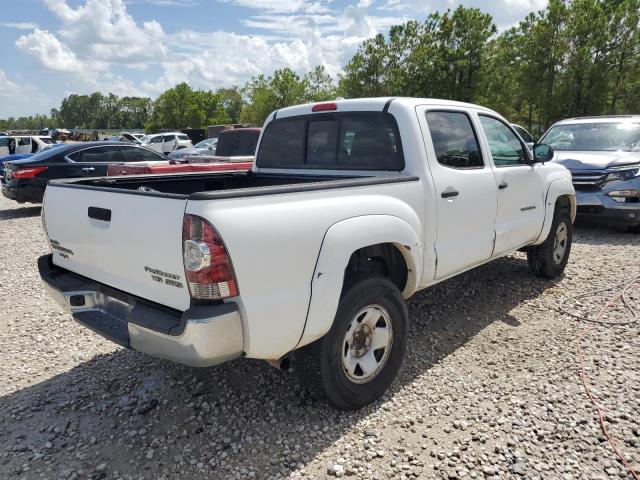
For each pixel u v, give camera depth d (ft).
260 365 12.67
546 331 14.43
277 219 8.69
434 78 102.12
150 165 25.07
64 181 11.86
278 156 15.25
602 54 86.48
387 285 10.72
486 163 14.40
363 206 10.21
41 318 16.51
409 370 12.40
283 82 146.61
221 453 9.39
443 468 8.90
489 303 16.71
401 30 106.73
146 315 8.90
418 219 11.59
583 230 27.89
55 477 8.86
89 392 11.67
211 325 8.02
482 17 100.32
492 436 9.75
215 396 11.34
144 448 9.61
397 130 12.24
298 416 10.51
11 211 42.68
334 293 9.45
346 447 9.49
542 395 11.09
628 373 11.89
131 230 9.12
